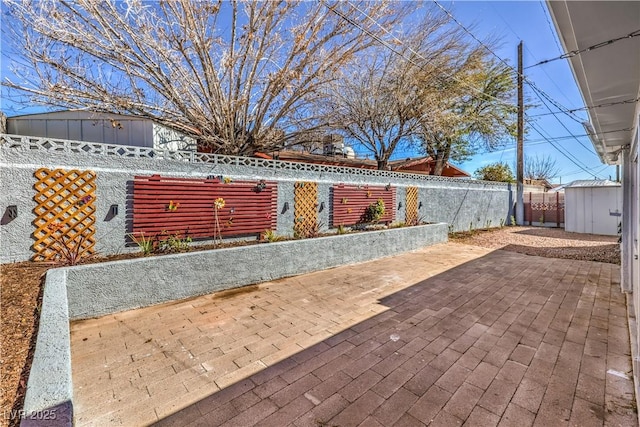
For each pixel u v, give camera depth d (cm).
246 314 398
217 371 269
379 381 254
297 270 592
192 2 555
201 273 470
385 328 358
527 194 1602
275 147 852
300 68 639
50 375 191
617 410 216
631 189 440
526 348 308
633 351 276
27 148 400
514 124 1453
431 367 275
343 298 462
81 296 373
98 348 307
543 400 228
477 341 324
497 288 511
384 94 1066
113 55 561
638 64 235
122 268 400
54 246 417
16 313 276
